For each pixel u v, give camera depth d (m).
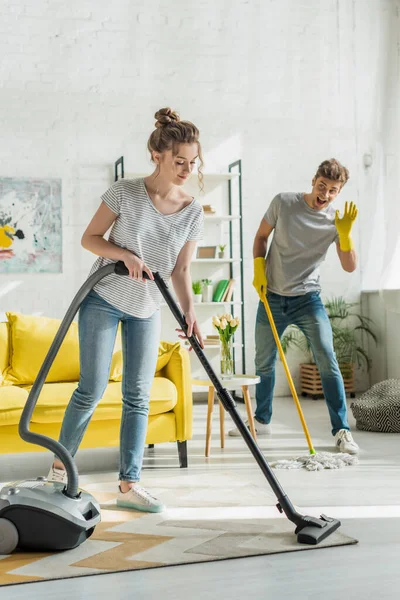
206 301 6.24
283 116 6.58
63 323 2.31
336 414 3.90
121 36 6.18
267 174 6.54
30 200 5.93
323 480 3.17
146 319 2.64
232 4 6.43
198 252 6.23
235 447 4.04
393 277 5.98
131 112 6.20
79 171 6.07
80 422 2.60
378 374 6.71
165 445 4.15
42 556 2.15
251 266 6.49
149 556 2.13
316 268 3.96
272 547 2.20
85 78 6.10
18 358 3.76
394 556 2.12
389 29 6.30
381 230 6.65
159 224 2.53
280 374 6.55
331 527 2.32
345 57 6.70
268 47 6.53
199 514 2.62
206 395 6.37
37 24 5.98
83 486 3.14
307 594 1.83
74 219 6.05
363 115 6.75
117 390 3.49
